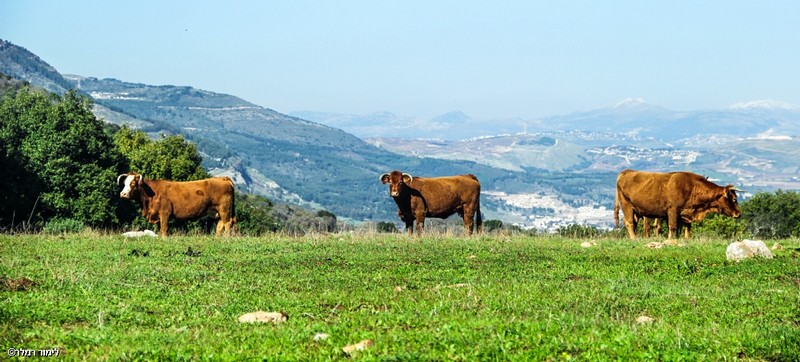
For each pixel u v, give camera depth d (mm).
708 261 21281
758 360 10977
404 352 10648
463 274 19422
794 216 58562
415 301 15438
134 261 20375
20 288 15750
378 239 26469
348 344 11430
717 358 10898
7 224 45188
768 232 53375
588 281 18312
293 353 10859
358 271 19656
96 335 11938
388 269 20047
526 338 11453
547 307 14641
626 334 11781
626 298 15789
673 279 19062
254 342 11594
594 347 11062
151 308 14414
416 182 31703
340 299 15445
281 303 15078
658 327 12680
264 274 18953
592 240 27312
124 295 15594
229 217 30750
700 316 14078
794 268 19766
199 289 16609
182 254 21891
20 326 12586
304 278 18375
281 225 56625
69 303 14266
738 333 12133
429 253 22938
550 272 19859
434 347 11047
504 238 27531
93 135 48375
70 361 10703
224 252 22781
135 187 29250
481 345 10984
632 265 20797
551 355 10703
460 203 32406
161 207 29594
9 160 45156
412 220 32000
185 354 10828
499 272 19766
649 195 29922
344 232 29500
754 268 20000
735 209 29172
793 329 12227
